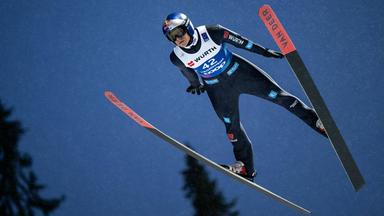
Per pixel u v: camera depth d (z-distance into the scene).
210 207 19.42
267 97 12.79
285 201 12.75
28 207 20.09
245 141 13.09
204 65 12.46
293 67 10.55
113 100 11.98
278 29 10.38
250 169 13.13
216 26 12.23
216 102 13.02
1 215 19.89
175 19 11.66
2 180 20.39
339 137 10.89
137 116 12.03
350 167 11.09
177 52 12.58
